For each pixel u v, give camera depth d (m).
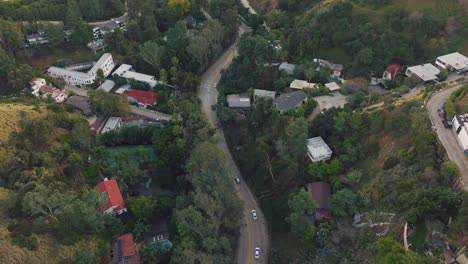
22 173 90.56
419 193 73.31
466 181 74.19
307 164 105.81
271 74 151.00
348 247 83.62
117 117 140.00
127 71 163.38
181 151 116.69
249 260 92.62
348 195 88.19
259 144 114.69
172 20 191.38
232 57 174.25
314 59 150.88
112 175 112.00
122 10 192.88
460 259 63.81
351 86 130.88
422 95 106.25
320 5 166.25
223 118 132.38
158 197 105.31
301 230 88.81
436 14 140.75
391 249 67.19
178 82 152.25
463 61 129.50
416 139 85.75
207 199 87.38
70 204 82.50
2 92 142.75
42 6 178.75
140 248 89.19
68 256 79.81
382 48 140.62
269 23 181.62
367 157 98.69
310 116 120.81
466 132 81.06
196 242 86.75
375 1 151.00
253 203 108.75
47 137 104.19
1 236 76.44
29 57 163.88
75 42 169.25
